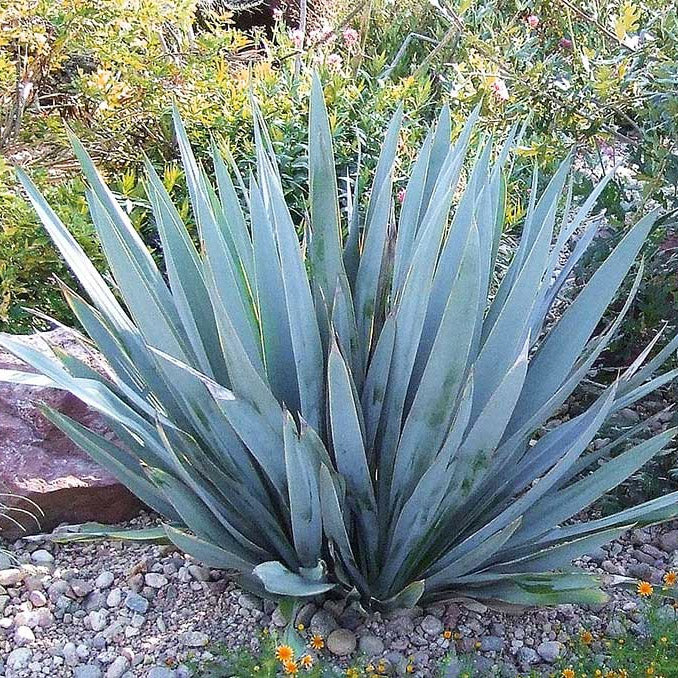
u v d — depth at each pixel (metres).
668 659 2.12
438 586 2.33
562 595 2.09
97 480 2.72
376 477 2.35
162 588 2.51
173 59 4.68
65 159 4.45
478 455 2.09
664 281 3.28
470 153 4.14
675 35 3.69
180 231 2.37
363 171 4.03
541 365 2.35
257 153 2.24
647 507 2.13
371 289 2.36
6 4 4.16
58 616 2.44
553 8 5.35
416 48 6.19
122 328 2.45
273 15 6.86
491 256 2.49
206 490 2.28
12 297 3.47
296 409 2.39
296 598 2.18
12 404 2.82
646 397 3.38
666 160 3.31
